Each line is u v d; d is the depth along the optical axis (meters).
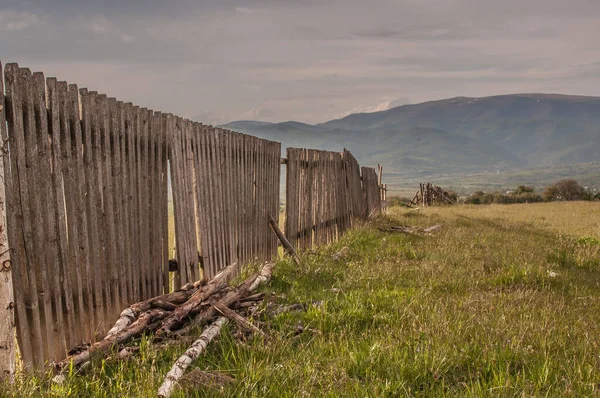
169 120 5.97
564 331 5.29
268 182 9.54
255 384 3.75
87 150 4.55
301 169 11.09
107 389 3.68
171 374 3.74
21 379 3.68
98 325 4.71
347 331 5.18
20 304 3.82
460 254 10.20
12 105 3.71
